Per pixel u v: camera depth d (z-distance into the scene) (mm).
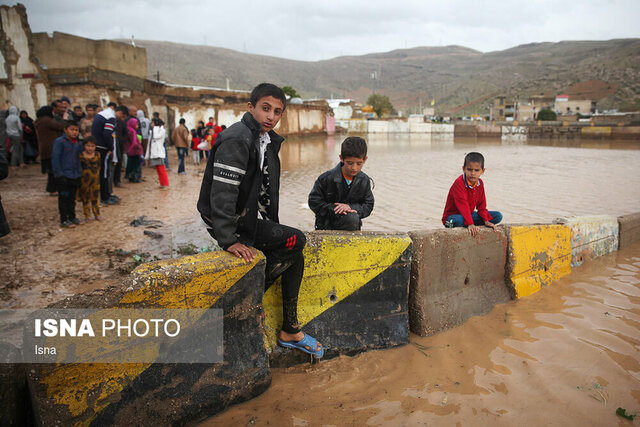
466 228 3889
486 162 21438
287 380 2891
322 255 3143
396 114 110438
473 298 3910
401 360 3158
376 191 11273
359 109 81062
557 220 5172
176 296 2361
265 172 2727
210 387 2514
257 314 2762
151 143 10688
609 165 19594
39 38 24234
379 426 2449
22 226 6723
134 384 2240
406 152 27125
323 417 2525
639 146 39344
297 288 2910
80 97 19000
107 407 2146
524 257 4336
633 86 155375
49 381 1987
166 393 2350
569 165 19625
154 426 2291
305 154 23047
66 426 2020
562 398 2723
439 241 3590
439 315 3594
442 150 29625
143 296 2244
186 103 27000
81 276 4605
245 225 2623
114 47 27109
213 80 193125
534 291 4383
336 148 28172
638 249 5844
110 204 8602
